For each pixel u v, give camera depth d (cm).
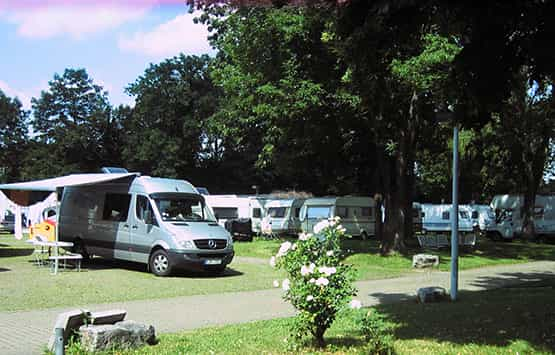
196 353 666
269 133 2581
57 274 1530
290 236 3750
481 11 784
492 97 886
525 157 3566
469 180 5028
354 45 827
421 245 2559
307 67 2186
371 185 3744
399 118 2208
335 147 2673
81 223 1800
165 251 1538
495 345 708
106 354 656
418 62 1720
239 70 2488
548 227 3834
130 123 6831
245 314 1018
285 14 2080
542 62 818
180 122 6512
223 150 6819
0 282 1361
